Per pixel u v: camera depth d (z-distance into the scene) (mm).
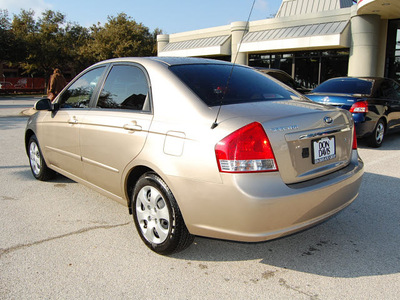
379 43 16859
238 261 2875
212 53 22234
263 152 2387
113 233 3357
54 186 4766
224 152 2377
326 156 2801
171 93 2906
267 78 3656
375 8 14727
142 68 3268
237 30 21109
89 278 2611
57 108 4289
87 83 3973
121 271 2709
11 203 4117
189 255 2963
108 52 37562
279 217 2406
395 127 7949
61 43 40562
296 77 19656
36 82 38969
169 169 2641
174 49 25094
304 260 2887
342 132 2979
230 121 2480
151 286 2521
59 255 2938
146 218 2979
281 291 2467
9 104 20797
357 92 7262
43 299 2363
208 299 2377
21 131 9688
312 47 17859
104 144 3350
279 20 19609
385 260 2873
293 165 2525
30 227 3475
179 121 2711
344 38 16516
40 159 4801
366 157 6480
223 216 2438
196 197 2514
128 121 3105
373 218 3691
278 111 2674
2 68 49062
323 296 2404
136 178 3236
